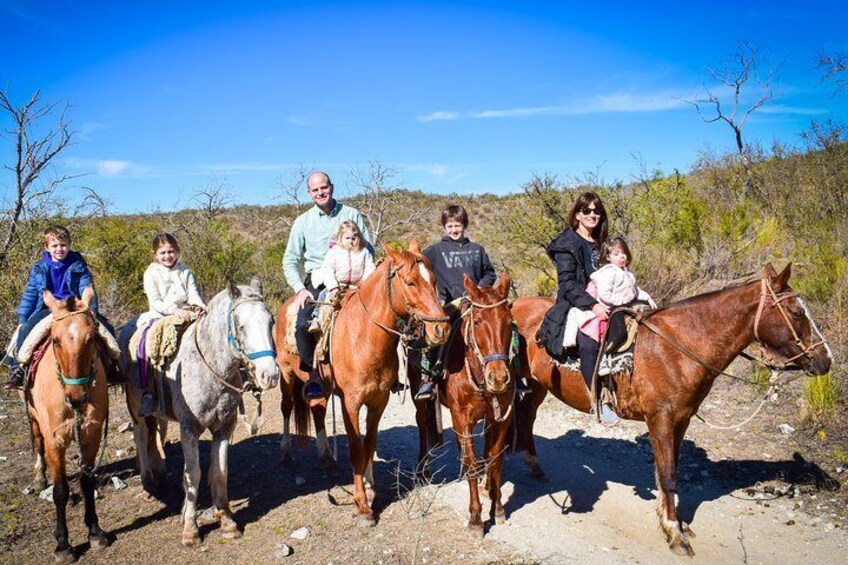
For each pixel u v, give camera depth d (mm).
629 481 6848
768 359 5375
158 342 5613
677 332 5469
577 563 5219
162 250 6328
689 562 5211
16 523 5961
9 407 9383
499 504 5938
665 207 13828
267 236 35875
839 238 12703
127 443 8109
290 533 5773
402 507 6258
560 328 5906
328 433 8633
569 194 14227
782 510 6031
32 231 13586
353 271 6660
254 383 5609
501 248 15211
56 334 4988
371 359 5812
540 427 8555
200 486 6855
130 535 5766
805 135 17938
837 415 7637
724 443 7516
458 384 5691
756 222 13922
